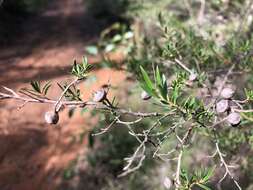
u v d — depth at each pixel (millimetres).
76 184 675
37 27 1678
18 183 710
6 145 805
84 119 827
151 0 757
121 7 1284
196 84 249
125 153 659
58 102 172
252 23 386
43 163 753
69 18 1823
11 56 1350
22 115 902
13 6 1716
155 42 337
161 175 552
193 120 193
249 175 349
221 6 396
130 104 578
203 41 309
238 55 281
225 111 174
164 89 161
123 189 590
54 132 829
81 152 745
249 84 334
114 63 338
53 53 1384
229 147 299
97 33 1569
